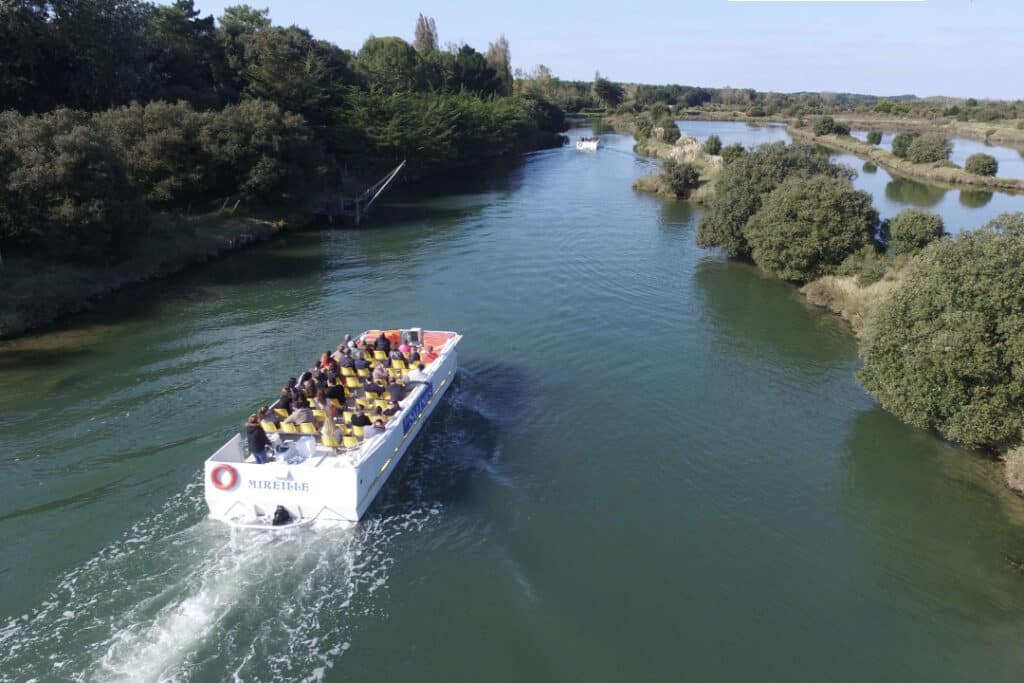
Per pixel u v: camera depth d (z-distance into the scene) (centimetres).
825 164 4328
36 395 2197
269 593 1323
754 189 4125
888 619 1393
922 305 1992
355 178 6819
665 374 2519
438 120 7556
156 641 1195
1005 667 1284
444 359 2188
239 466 1478
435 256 4184
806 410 2281
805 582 1485
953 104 18850
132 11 5231
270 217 5009
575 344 2767
